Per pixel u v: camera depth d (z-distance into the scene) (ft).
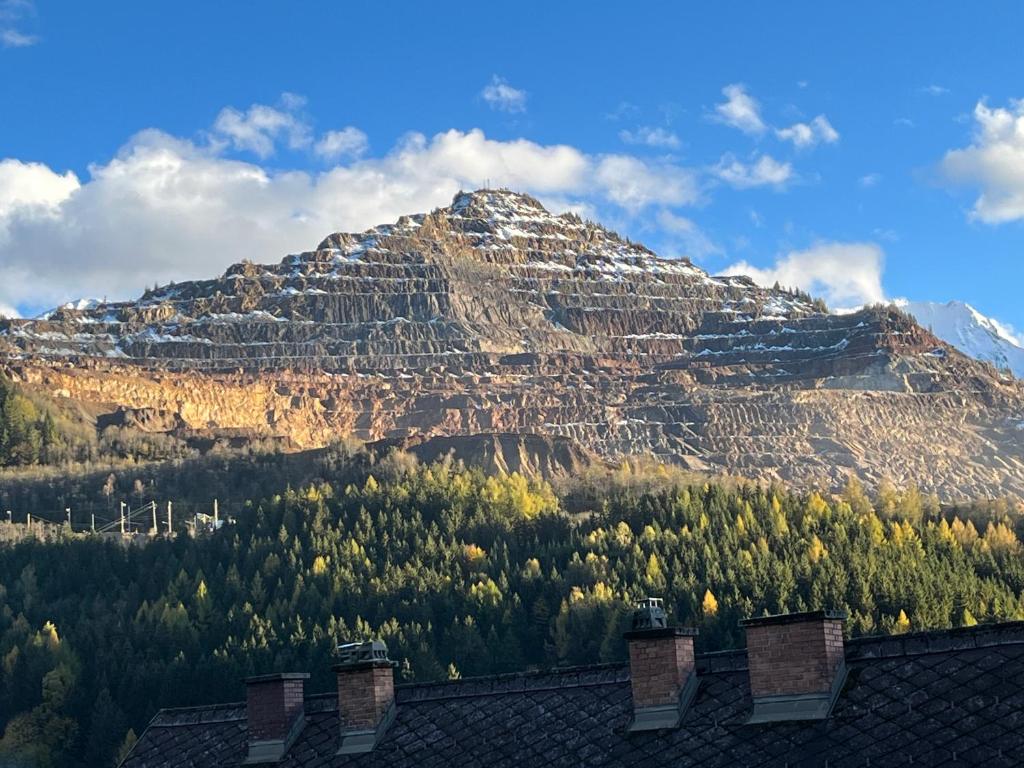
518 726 144.46
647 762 133.18
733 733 131.54
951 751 120.16
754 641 132.67
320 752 152.15
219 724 162.71
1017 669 124.67
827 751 125.39
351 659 153.69
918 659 129.80
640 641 138.62
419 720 150.30
